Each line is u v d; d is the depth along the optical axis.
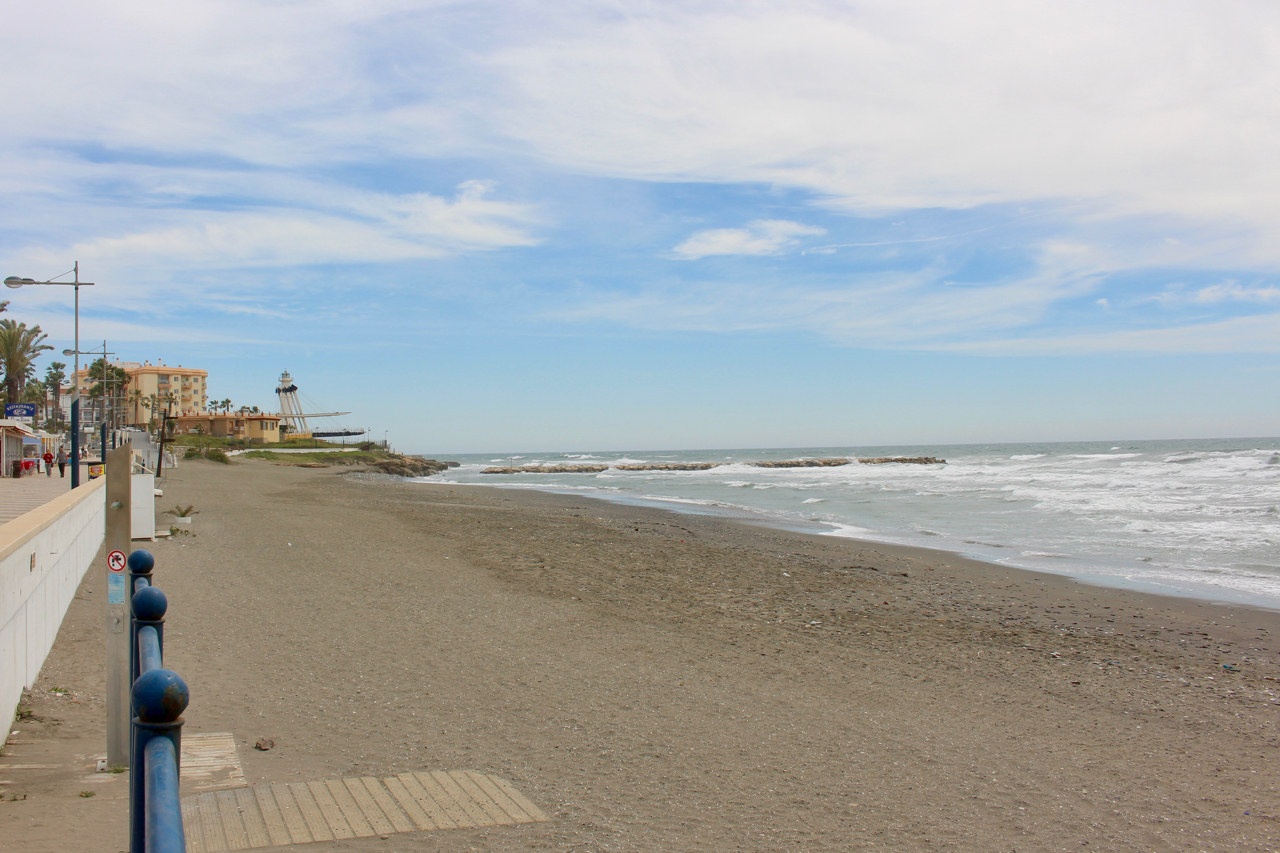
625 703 7.46
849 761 6.13
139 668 2.63
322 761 5.73
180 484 36.78
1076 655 10.19
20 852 3.82
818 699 7.88
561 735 6.49
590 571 15.91
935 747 6.57
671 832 4.68
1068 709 7.90
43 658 7.75
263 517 24.09
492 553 18.27
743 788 5.47
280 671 8.18
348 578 13.98
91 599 10.86
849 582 15.33
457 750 6.05
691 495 44.56
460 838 4.42
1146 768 6.29
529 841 4.42
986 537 22.94
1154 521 25.67
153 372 117.31
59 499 10.86
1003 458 100.69
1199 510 28.23
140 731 1.85
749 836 4.69
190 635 9.50
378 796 5.00
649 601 12.96
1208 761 6.49
